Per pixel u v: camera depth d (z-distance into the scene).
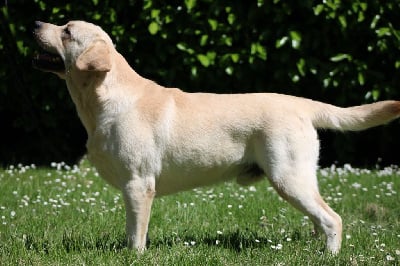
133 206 6.30
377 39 11.07
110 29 11.12
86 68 6.19
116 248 6.47
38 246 6.48
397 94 11.47
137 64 11.40
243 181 6.72
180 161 6.42
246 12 11.15
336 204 8.80
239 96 6.63
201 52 11.20
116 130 6.28
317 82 11.61
